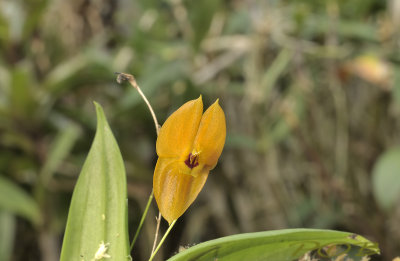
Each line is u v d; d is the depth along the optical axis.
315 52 0.54
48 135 0.59
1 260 0.49
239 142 0.51
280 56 0.55
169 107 0.58
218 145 0.21
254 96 0.54
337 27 0.54
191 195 0.21
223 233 0.59
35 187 0.52
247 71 0.55
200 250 0.21
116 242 0.21
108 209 0.22
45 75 0.56
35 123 0.51
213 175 0.58
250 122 0.57
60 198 0.54
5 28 0.49
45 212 0.50
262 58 0.54
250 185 0.58
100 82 0.55
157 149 0.21
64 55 0.60
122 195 0.21
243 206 0.58
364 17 0.60
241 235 0.21
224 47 0.54
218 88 0.57
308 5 0.53
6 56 0.52
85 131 0.56
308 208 0.60
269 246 0.21
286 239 0.21
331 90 0.60
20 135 0.51
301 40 0.54
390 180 0.45
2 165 0.52
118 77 0.22
